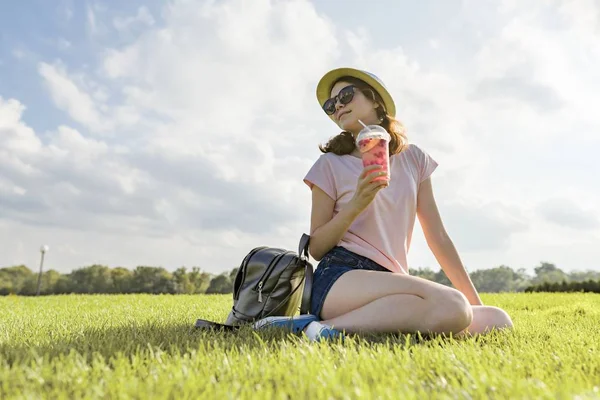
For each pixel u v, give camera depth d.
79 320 3.85
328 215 2.99
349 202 2.68
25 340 2.48
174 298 7.96
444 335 2.42
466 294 3.12
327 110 3.18
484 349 2.08
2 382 1.48
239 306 3.03
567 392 1.29
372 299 2.57
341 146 3.07
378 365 1.64
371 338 2.46
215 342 2.08
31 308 5.62
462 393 1.34
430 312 2.45
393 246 2.88
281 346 2.03
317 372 1.55
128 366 1.67
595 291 15.37
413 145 3.24
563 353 2.06
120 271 67.50
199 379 1.48
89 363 1.82
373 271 2.65
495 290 105.50
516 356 1.96
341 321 2.56
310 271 2.90
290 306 3.09
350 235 2.87
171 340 2.37
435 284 2.53
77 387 1.44
